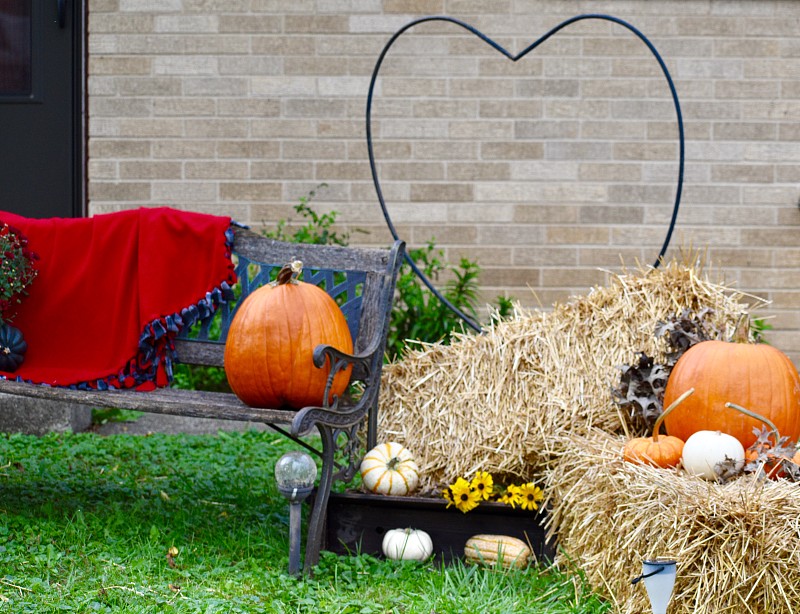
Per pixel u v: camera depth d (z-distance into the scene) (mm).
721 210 6160
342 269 3895
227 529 3703
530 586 3215
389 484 3582
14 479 4172
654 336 3607
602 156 6156
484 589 3141
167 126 6211
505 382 3738
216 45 6180
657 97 6137
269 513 3928
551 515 3463
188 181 6230
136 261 4035
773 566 2650
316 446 5172
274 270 5207
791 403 3273
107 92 6207
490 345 3832
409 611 2947
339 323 3562
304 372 3418
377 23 6145
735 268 6168
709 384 3283
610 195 6172
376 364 3686
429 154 6184
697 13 6102
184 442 5117
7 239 3965
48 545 3311
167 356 4035
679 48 6113
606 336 3729
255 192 6223
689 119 6137
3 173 6324
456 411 3760
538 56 6133
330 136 6199
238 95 6199
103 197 6246
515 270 6199
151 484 4273
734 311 3730
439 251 6105
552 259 6191
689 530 2701
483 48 6141
